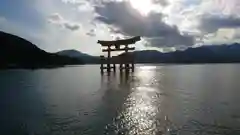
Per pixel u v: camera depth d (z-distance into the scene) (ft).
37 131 26.35
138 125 28.07
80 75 131.64
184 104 40.93
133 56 140.67
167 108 37.73
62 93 57.11
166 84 77.82
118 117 32.04
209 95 51.65
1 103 43.57
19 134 25.34
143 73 149.59
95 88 67.26
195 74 135.13
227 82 82.74
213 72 155.74
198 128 26.76
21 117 32.60
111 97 49.73
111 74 137.08
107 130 26.23
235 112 34.58
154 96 50.57
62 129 26.91
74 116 32.86
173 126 27.55
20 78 106.11
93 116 32.76
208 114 33.47
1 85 76.74
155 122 29.32
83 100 46.34
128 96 50.88
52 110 37.01
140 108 37.78
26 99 48.11
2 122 30.09
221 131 25.58
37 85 77.10
